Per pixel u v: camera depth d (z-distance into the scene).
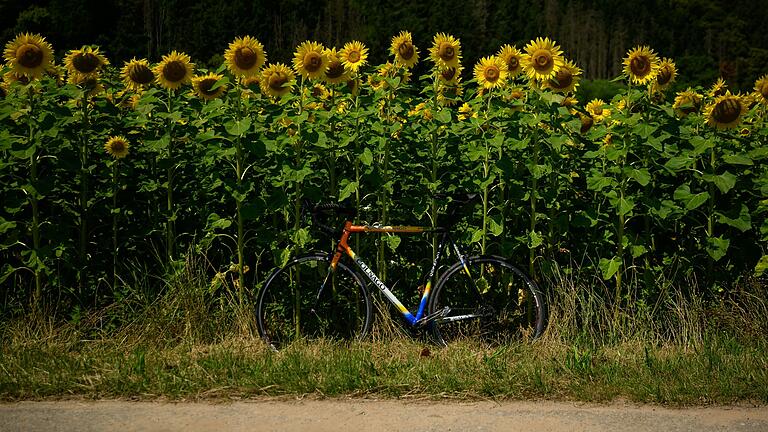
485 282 6.20
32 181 5.92
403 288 6.51
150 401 4.88
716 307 6.09
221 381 5.09
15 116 6.10
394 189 6.63
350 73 6.47
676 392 4.89
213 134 6.02
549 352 5.63
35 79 6.12
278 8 75.19
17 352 5.53
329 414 4.66
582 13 111.06
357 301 6.31
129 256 6.53
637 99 6.07
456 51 6.37
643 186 6.12
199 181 6.54
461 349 5.76
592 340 5.84
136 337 5.94
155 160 6.58
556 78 6.12
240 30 66.12
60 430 4.36
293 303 6.27
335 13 77.31
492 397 4.91
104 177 6.50
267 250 6.50
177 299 6.05
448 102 6.68
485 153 6.08
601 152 6.21
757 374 5.11
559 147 5.93
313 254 6.09
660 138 5.99
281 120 6.43
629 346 5.73
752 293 6.16
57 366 5.29
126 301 6.14
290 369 5.24
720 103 6.15
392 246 6.11
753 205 6.48
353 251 6.38
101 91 6.51
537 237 6.07
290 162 6.11
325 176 6.58
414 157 6.43
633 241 6.10
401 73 6.54
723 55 92.44
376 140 6.15
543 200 6.41
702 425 4.47
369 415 4.64
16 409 4.69
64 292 6.22
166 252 6.48
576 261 6.45
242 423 4.52
